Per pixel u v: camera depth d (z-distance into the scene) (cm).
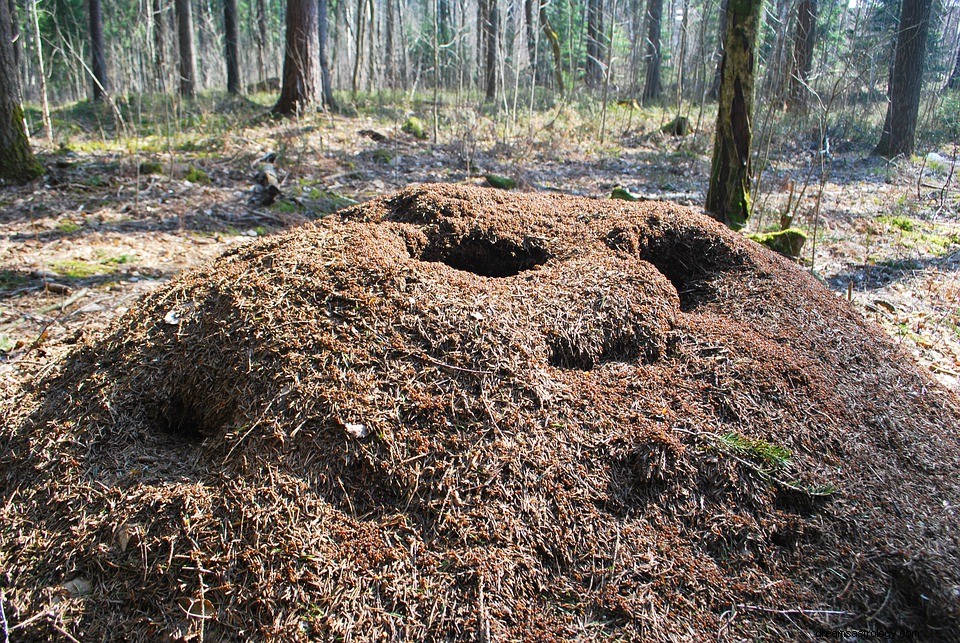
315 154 1023
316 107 1412
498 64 1487
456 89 1950
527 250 338
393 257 298
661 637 206
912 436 285
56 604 215
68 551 225
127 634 206
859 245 733
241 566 212
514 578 215
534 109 1680
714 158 716
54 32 2291
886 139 1265
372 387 248
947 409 314
